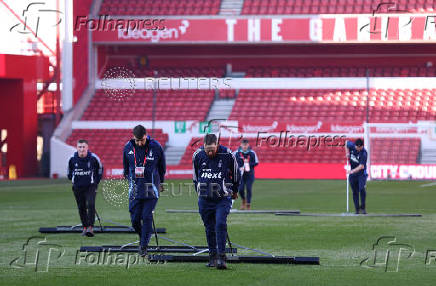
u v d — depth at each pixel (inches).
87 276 977.5
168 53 5349.4
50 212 2074.3
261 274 994.1
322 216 1930.4
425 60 5172.2
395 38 4712.1
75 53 4781.0
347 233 1508.4
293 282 929.5
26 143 4480.8
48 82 4881.9
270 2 5265.8
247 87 5029.5
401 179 4168.3
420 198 2669.8
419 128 4456.2
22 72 4424.2
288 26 4768.7
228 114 4877.0
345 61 5246.1
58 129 4594.0
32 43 4768.7
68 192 3070.9
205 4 5280.5
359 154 1955.0
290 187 3432.6
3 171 4377.5
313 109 4854.8
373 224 1700.3
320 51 5251.0
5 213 2038.6
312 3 5236.2
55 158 4443.9
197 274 992.9
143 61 5319.9
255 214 2004.2
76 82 4813.0
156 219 1846.7
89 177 1456.7
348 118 4756.4
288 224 1705.2
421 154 4419.3
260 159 4448.8
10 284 914.1
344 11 5132.9
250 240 1387.8
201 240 1387.8
